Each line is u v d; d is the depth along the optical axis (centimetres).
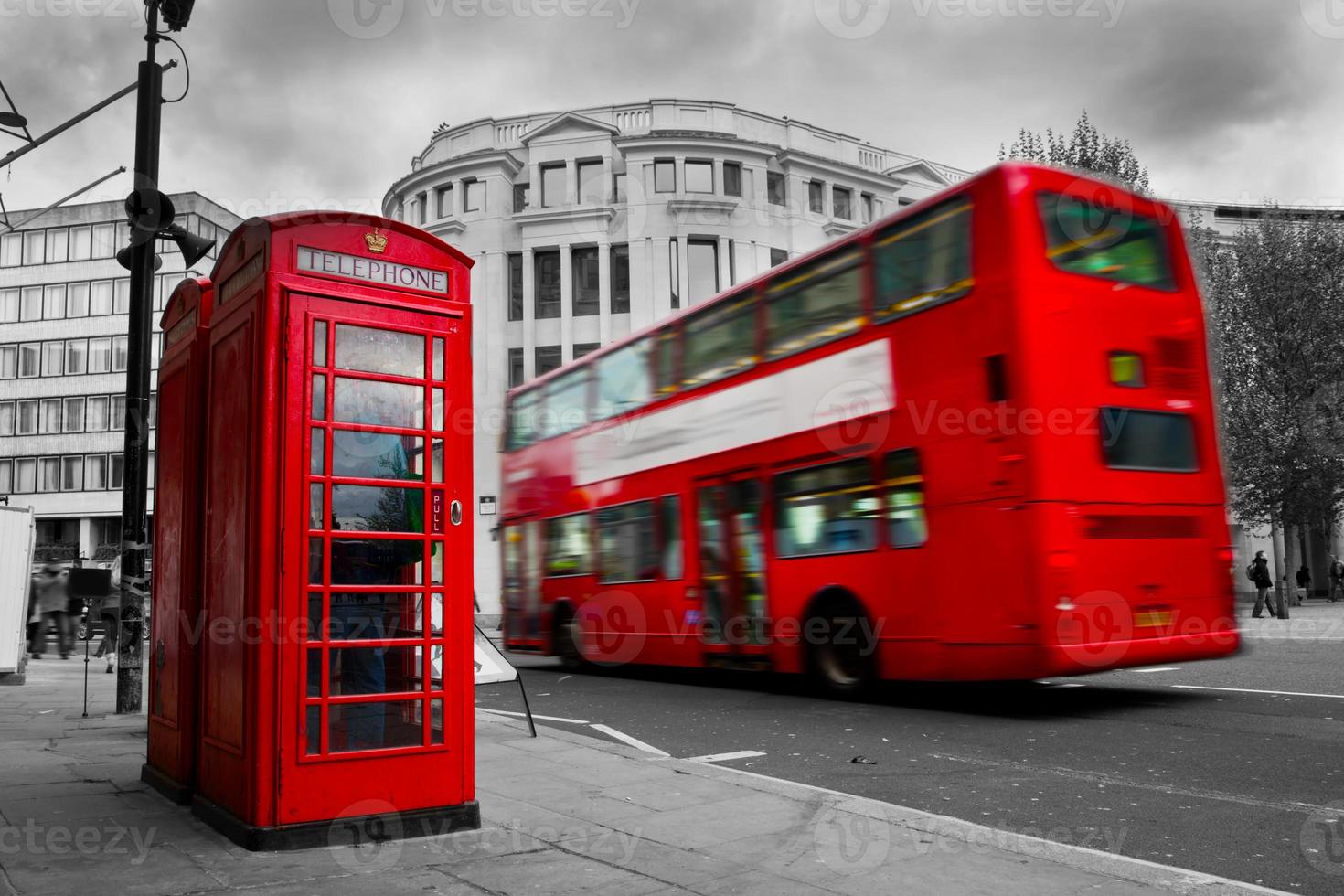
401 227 513
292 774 452
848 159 4156
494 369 3781
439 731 493
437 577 503
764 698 1136
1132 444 870
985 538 854
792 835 484
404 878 406
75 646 2108
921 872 418
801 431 1073
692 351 1266
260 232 487
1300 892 409
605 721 991
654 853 449
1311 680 1059
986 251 871
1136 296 899
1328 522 2548
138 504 965
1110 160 2459
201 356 571
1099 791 602
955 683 1166
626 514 1378
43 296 5409
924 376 923
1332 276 2430
